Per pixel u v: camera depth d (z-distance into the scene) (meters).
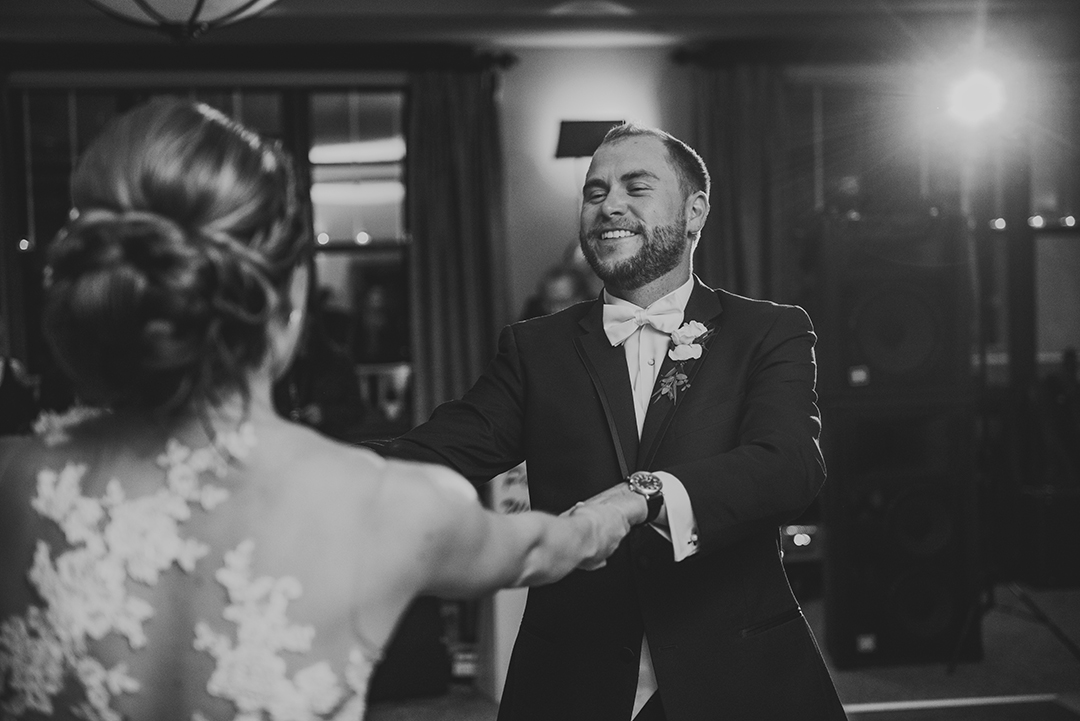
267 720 0.95
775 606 1.69
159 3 2.22
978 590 4.56
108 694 0.98
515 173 6.27
